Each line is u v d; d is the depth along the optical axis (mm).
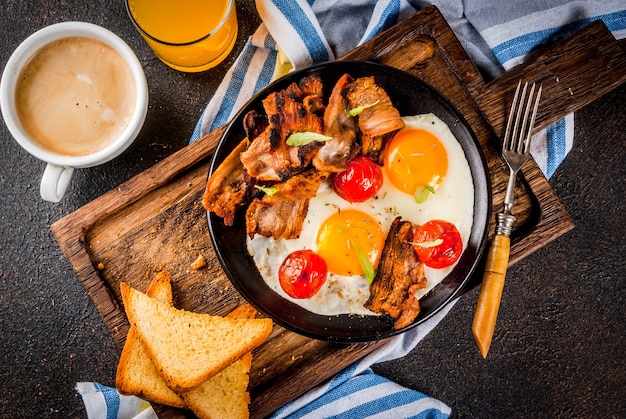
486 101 531
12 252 585
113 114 527
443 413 586
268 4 543
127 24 585
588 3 558
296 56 554
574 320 611
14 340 590
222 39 549
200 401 521
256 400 529
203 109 586
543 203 527
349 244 489
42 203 583
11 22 583
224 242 500
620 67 530
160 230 539
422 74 539
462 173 497
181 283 536
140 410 576
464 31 577
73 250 531
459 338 606
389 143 491
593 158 606
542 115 530
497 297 505
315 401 573
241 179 493
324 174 481
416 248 485
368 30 557
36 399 594
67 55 521
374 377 580
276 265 501
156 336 513
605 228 608
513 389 613
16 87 519
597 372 613
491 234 530
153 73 584
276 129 461
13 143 581
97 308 530
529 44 562
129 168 582
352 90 479
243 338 512
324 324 505
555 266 610
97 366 593
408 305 492
